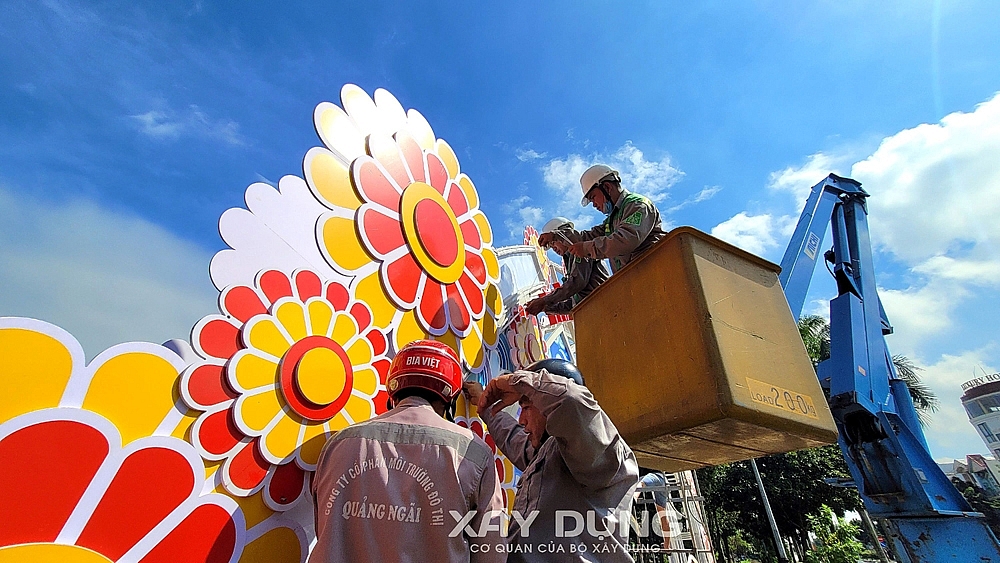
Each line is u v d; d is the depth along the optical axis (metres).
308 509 2.16
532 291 6.18
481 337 3.92
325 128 2.98
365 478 1.58
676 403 2.47
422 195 3.63
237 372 2.03
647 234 3.55
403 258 3.25
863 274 7.02
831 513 20.33
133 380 1.72
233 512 1.89
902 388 6.43
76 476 1.52
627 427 2.71
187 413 1.85
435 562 1.51
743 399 2.30
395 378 2.03
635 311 2.93
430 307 3.37
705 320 2.46
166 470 1.73
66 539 1.47
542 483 1.91
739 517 22.67
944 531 5.16
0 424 1.40
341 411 2.46
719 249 2.87
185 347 1.97
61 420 1.52
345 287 2.72
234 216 2.24
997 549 4.86
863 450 5.65
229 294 2.12
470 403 3.25
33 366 1.50
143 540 1.63
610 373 3.00
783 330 2.86
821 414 2.65
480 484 1.74
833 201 7.64
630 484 1.90
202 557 1.76
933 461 5.54
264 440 2.06
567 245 4.46
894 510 5.44
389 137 3.50
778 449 2.82
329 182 2.86
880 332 6.63
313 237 2.63
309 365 2.33
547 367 2.12
